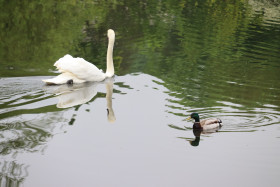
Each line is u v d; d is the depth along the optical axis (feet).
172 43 67.72
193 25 80.84
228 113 40.24
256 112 40.83
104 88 46.16
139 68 54.44
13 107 38.75
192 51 64.03
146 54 61.11
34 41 63.31
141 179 28.63
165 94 44.83
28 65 52.01
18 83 45.11
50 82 45.01
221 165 30.91
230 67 57.31
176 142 33.94
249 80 51.98
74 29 71.56
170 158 31.53
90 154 31.42
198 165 30.78
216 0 107.86
